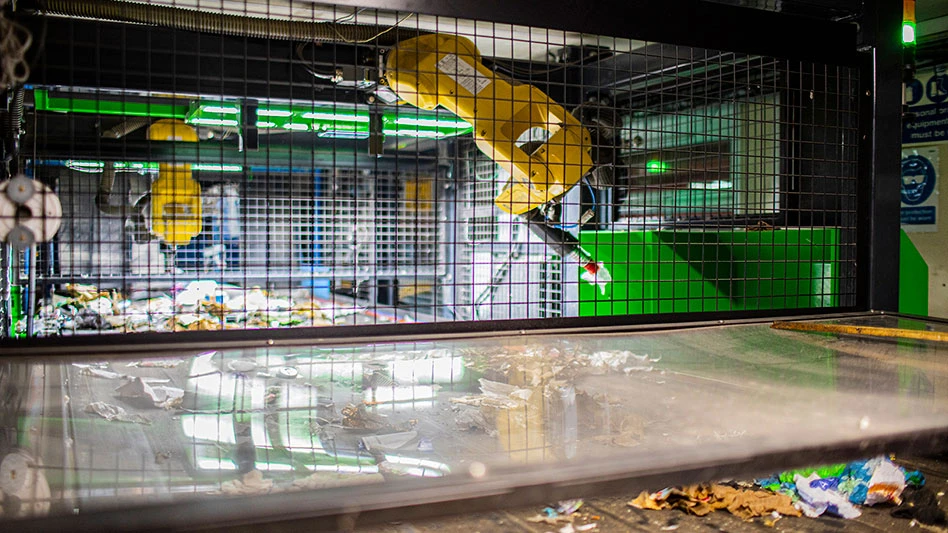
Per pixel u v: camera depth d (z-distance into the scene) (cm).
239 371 195
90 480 110
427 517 104
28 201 154
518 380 186
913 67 278
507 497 110
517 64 311
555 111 257
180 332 213
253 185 382
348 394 172
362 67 248
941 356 214
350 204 427
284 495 102
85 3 207
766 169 315
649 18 230
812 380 182
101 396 166
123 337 211
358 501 102
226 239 360
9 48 86
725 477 122
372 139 249
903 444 135
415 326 234
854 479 160
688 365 203
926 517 153
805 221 300
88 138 295
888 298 279
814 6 265
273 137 395
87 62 234
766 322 269
